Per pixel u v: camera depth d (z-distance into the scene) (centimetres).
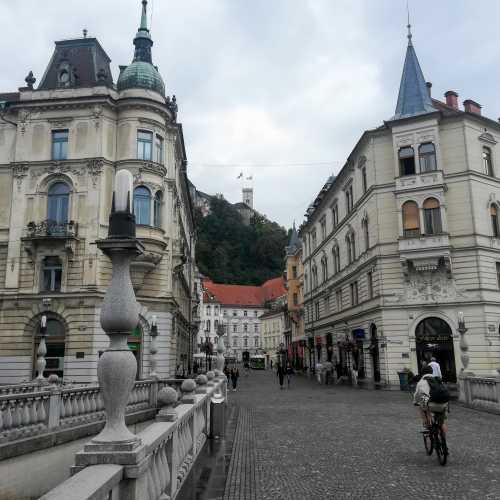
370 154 3366
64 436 1242
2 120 3128
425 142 3128
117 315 464
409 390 2750
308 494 711
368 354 3400
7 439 1069
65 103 3039
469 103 3494
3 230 2983
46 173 3008
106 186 3012
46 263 2938
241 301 12000
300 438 1223
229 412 1862
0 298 2866
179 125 3441
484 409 1791
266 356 9888
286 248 7162
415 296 3050
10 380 2788
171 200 3225
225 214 14838
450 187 3083
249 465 911
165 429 569
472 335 2900
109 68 3594
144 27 3412
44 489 1145
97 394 1469
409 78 3450
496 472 837
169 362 2992
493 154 3212
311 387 3372
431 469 864
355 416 1664
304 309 6000
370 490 730
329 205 4706
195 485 762
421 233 3028
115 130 3109
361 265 3494
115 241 483
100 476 362
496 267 3055
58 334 2858
